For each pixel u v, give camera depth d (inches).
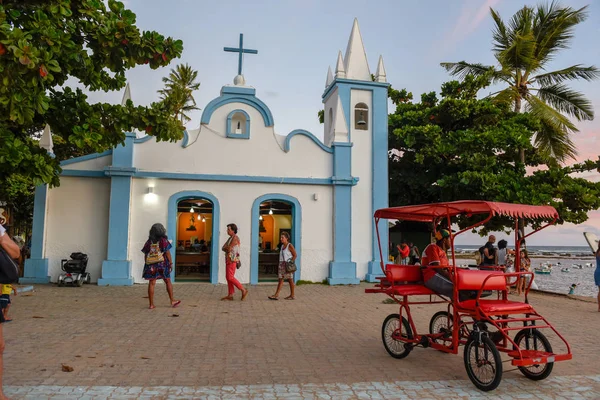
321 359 269.4
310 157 660.1
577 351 302.0
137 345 290.7
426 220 318.3
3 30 245.3
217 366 250.8
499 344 252.8
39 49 275.6
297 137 657.6
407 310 271.6
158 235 431.2
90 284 581.3
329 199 660.1
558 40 826.2
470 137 687.1
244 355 273.9
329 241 653.9
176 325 354.3
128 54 348.2
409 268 290.5
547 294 629.3
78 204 597.9
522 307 239.1
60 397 198.5
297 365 255.9
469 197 725.9
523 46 784.3
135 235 599.5
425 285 279.7
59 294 497.7
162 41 350.9
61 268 587.5
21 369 237.0
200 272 708.0
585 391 221.9
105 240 597.3
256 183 636.7
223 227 621.9
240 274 621.3
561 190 674.2
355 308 451.5
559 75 826.8
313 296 530.0
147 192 605.6
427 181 792.3
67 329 330.6
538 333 240.5
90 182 602.5
